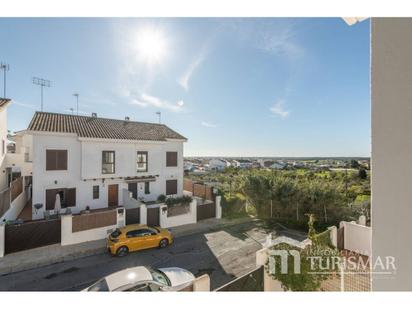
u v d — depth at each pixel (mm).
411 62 1499
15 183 14328
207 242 11094
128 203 15648
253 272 5414
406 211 1478
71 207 14844
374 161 1659
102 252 9930
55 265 8742
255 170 17750
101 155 15789
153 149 18141
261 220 14805
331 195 12805
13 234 9516
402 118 1521
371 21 1740
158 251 10016
